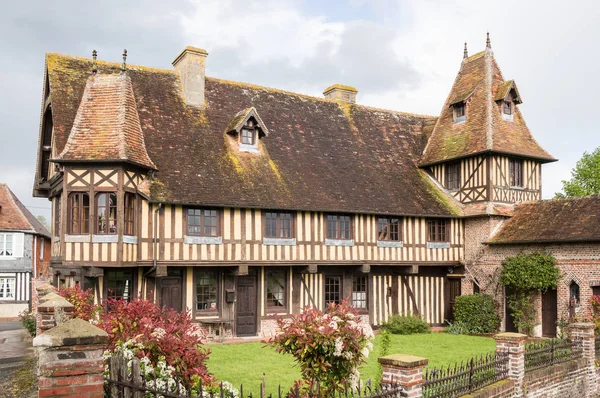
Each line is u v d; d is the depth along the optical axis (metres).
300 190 16.31
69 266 12.96
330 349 6.40
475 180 18.80
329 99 21.19
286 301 16.44
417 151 21.28
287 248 15.64
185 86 17.53
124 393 4.84
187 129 16.42
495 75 20.30
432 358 12.68
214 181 15.09
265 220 15.42
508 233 17.77
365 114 21.53
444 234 18.80
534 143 19.83
